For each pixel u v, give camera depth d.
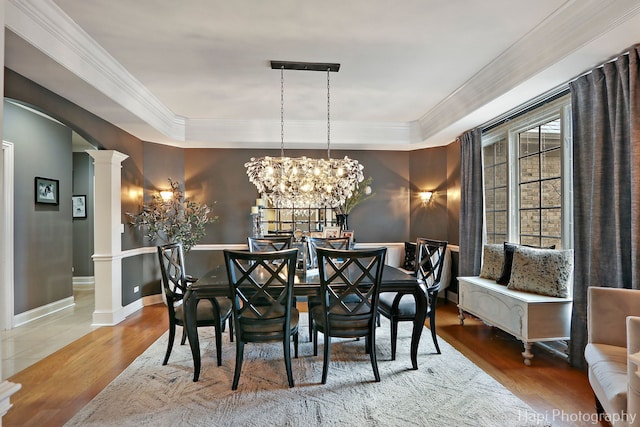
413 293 2.97
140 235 5.12
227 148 5.89
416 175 6.09
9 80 2.79
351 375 2.84
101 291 4.26
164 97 4.33
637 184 2.41
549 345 3.45
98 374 2.88
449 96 4.33
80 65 2.91
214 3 2.44
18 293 4.25
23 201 4.35
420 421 2.21
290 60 3.32
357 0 2.42
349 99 4.44
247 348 3.46
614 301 2.28
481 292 3.75
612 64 2.64
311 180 3.88
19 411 2.34
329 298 2.91
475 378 2.79
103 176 4.27
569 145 3.31
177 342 3.64
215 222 5.88
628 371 1.69
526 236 3.97
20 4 2.24
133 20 2.64
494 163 4.55
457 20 2.66
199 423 2.20
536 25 2.74
